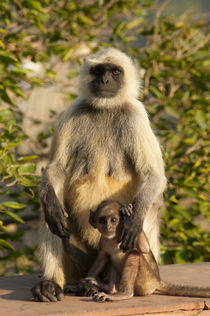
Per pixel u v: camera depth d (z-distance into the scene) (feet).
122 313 38.52
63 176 49.52
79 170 49.08
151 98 89.20
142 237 43.06
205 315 40.50
